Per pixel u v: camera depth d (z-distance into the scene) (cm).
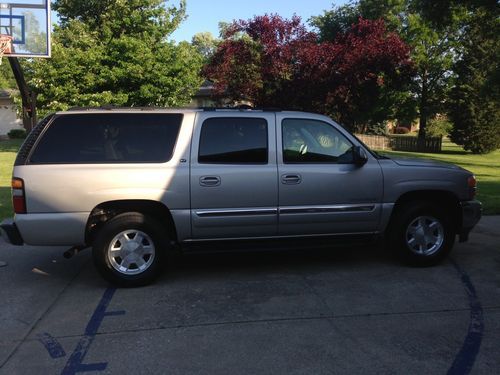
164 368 373
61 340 423
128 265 552
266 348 403
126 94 2092
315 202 581
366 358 385
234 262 649
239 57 2083
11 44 1311
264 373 364
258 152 573
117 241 548
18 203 527
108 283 568
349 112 2091
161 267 555
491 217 916
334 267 623
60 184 528
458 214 629
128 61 2119
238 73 2102
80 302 511
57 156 536
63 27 2516
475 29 2875
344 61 1972
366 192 593
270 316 468
